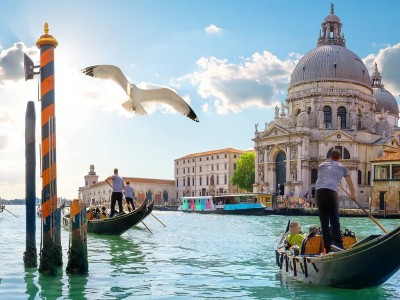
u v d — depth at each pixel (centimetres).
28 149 1675
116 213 3138
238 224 4897
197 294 1281
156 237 3017
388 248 1206
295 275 1499
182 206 10544
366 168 10306
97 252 2177
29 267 1677
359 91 11000
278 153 10750
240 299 1225
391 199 7031
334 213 1367
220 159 15162
